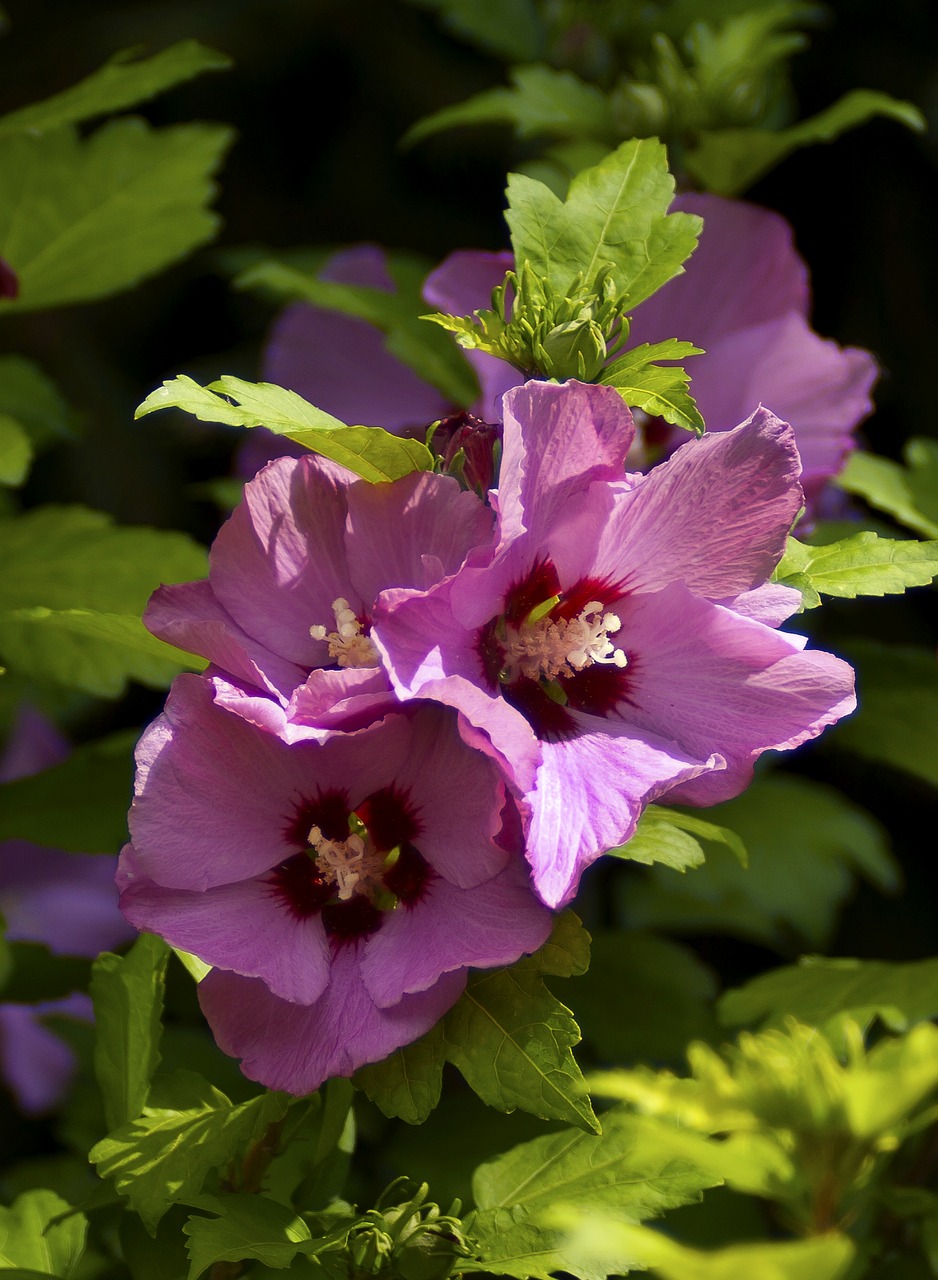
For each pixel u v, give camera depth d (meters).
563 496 0.90
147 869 0.89
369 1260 0.90
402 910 0.90
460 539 0.90
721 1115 0.84
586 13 1.22
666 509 0.90
